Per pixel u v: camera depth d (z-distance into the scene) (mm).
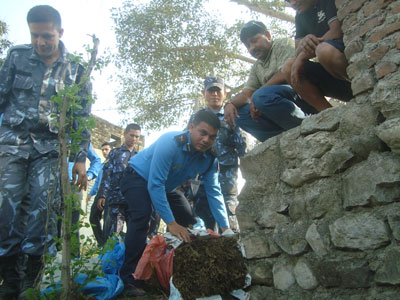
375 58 1815
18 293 2738
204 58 10461
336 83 2455
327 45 2127
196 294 2398
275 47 2977
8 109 2850
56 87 2926
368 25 1903
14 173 2707
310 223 1979
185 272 2463
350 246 1738
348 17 2041
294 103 2736
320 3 2465
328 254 1846
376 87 1748
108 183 4980
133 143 4992
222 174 3938
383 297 1581
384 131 1650
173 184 3127
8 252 2623
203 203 4051
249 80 3217
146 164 3041
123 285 2750
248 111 2994
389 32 1784
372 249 1667
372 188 1693
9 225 2629
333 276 1784
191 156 2975
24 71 2869
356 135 1846
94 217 5234
